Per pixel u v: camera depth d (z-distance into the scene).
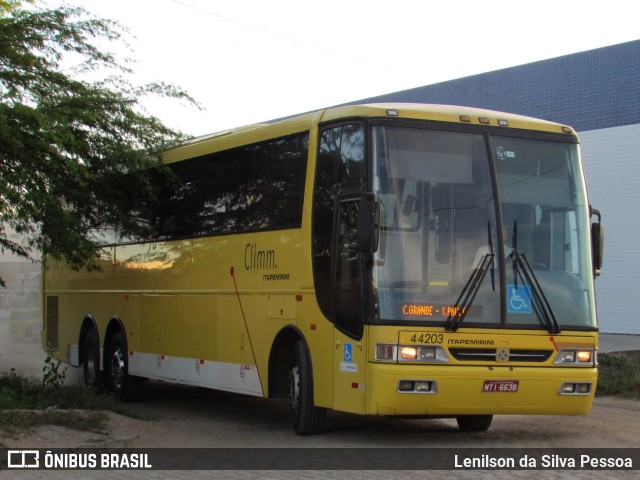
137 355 15.44
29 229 13.56
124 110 13.81
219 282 13.09
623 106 29.44
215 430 12.10
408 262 10.05
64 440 10.34
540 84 31.86
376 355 9.81
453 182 10.45
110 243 16.50
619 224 28.25
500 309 10.22
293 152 11.73
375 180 10.22
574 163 11.17
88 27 13.55
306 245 11.20
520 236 10.55
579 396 10.47
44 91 13.38
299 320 11.23
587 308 10.70
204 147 13.83
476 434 11.59
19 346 26.34
